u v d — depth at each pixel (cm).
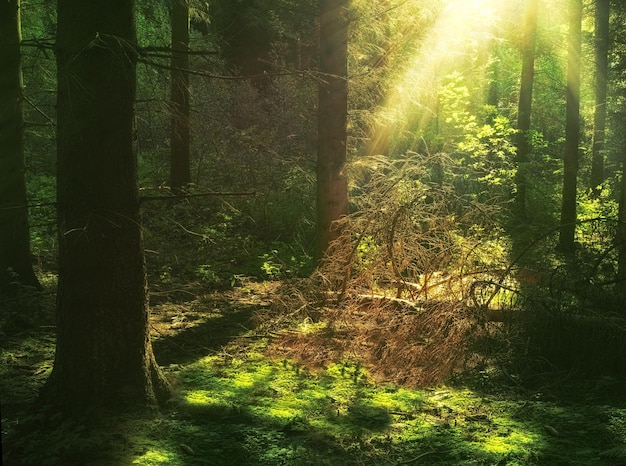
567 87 1606
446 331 766
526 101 1889
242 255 1325
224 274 1231
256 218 1453
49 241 1210
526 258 1207
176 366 732
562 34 2139
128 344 573
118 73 552
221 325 918
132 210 570
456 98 1758
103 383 559
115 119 553
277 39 2247
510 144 1920
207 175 1548
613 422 589
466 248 880
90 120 544
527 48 1872
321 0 1058
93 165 547
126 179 563
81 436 520
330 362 775
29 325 854
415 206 865
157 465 486
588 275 845
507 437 566
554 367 731
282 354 796
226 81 1855
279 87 1939
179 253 1270
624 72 1850
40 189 1417
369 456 523
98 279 555
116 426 540
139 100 578
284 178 1566
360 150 1398
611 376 727
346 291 893
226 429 562
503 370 729
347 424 592
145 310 590
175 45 1481
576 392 688
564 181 1564
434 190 886
